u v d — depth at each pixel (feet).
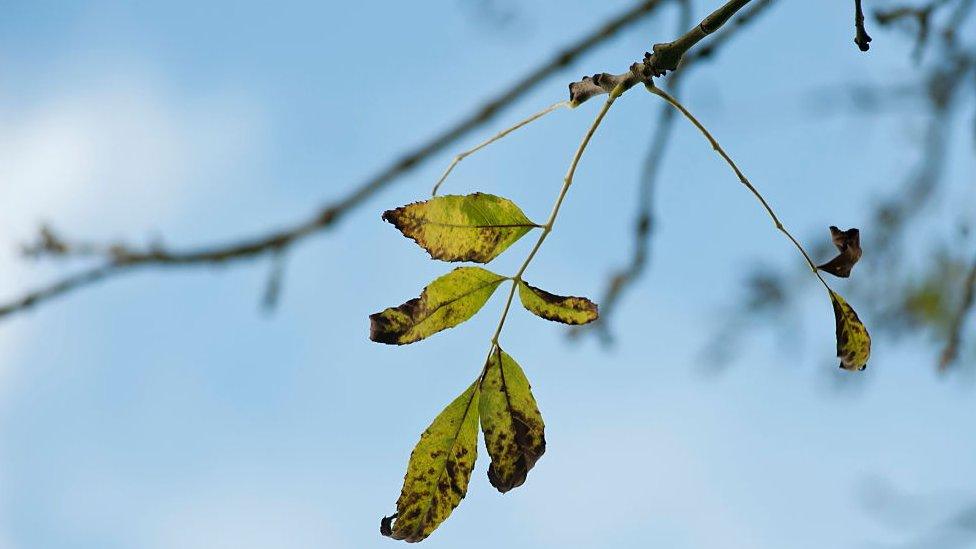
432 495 4.66
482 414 4.68
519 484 4.66
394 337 4.66
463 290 4.68
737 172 4.82
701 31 4.74
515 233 4.69
